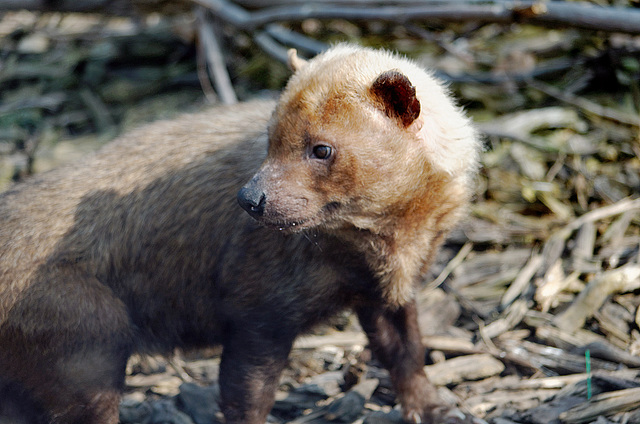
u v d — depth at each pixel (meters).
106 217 5.27
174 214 5.27
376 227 4.73
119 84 9.83
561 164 7.64
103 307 5.10
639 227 6.84
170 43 10.23
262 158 5.09
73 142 9.09
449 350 6.04
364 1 8.35
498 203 7.43
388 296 5.08
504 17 7.64
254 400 5.15
